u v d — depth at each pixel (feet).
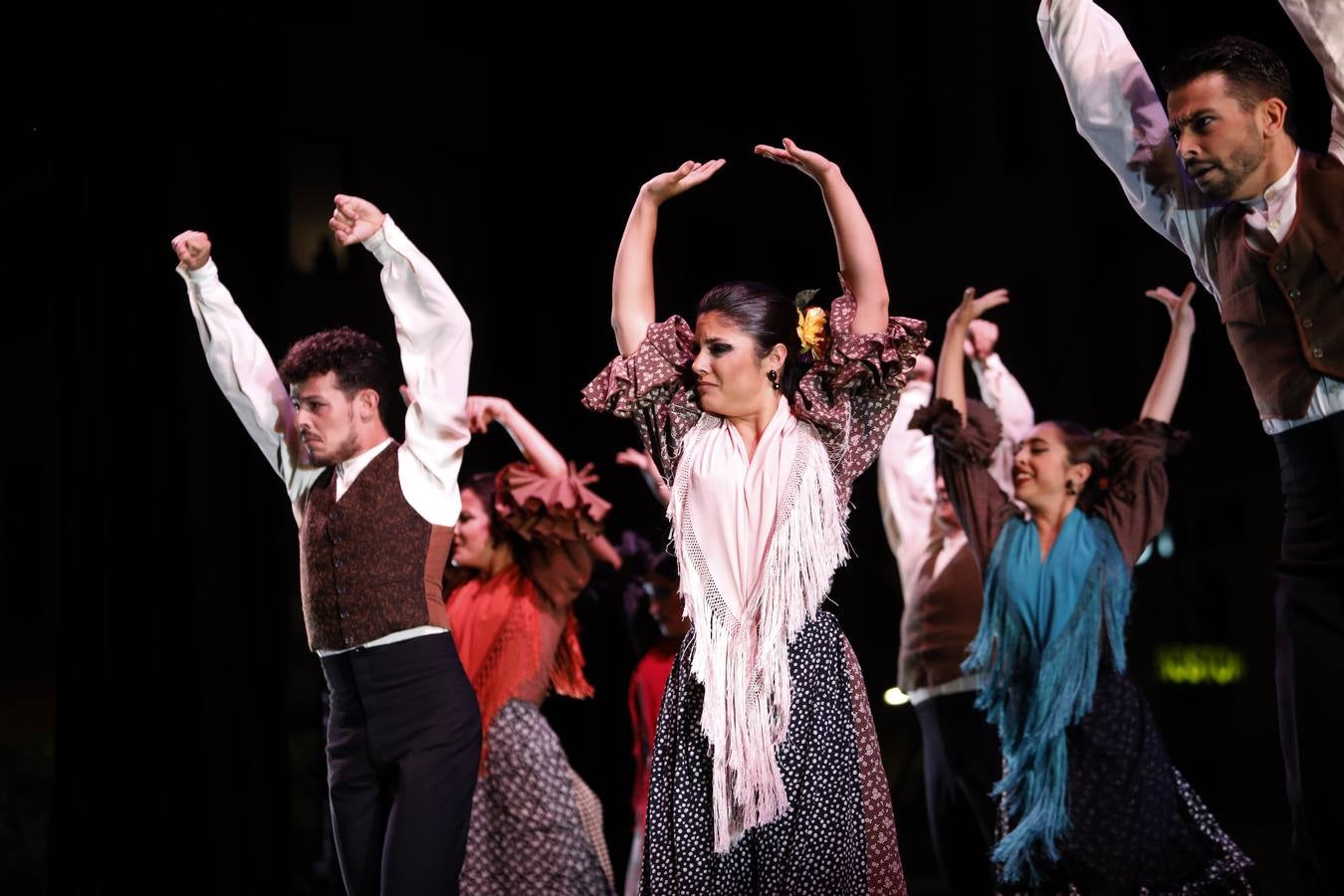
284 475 9.62
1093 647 10.93
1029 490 11.41
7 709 27.63
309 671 25.07
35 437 27.02
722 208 24.79
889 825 7.90
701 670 7.75
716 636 7.81
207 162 13.55
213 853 12.76
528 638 11.56
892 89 27.37
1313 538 7.68
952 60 27.66
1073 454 11.35
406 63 26.45
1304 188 7.65
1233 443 25.84
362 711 9.06
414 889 8.62
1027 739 10.93
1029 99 26.86
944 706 12.53
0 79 18.70
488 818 11.21
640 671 13.62
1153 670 28.12
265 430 9.60
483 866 11.14
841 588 28.19
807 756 7.76
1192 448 24.94
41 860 16.94
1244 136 7.63
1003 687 11.23
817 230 25.98
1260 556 27.48
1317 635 7.62
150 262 13.23
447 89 26.66
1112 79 8.72
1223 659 28.07
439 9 26.63
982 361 13.75
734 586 7.88
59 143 13.42
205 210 13.52
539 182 21.30
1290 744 7.75
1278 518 26.78
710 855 7.70
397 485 9.20
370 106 26.27
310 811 16.60
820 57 26.25
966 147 27.58
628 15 21.44
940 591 12.74
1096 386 25.52
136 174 13.29
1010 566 11.28
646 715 13.41
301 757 17.08
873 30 27.14
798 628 7.82
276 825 13.25
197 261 9.40
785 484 7.91
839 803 7.76
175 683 12.95
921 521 13.23
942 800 12.63
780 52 25.36
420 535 9.16
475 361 24.73
